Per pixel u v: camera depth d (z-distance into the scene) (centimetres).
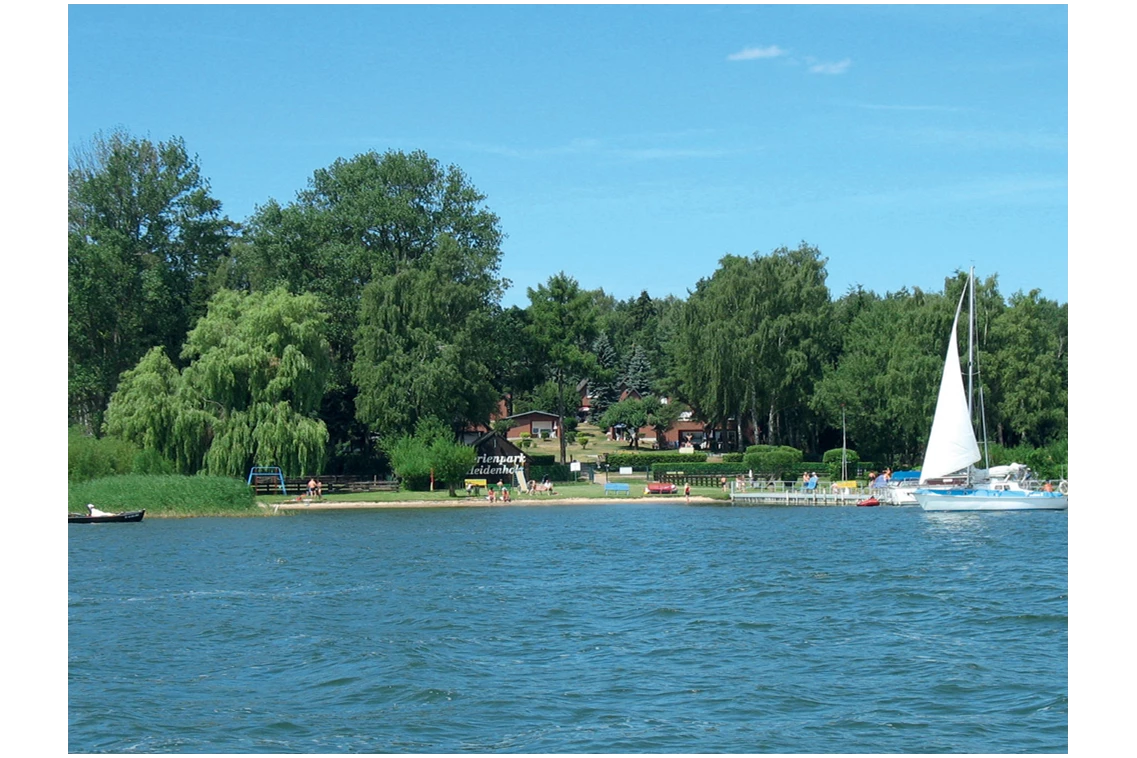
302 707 2639
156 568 5028
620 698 2697
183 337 10938
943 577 4659
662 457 12119
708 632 3462
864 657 3109
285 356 8644
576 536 6594
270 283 10769
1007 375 10794
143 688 2808
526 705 2641
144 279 10519
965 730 2433
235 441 8438
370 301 9894
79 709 2617
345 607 3947
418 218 11138
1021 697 2689
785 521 7750
